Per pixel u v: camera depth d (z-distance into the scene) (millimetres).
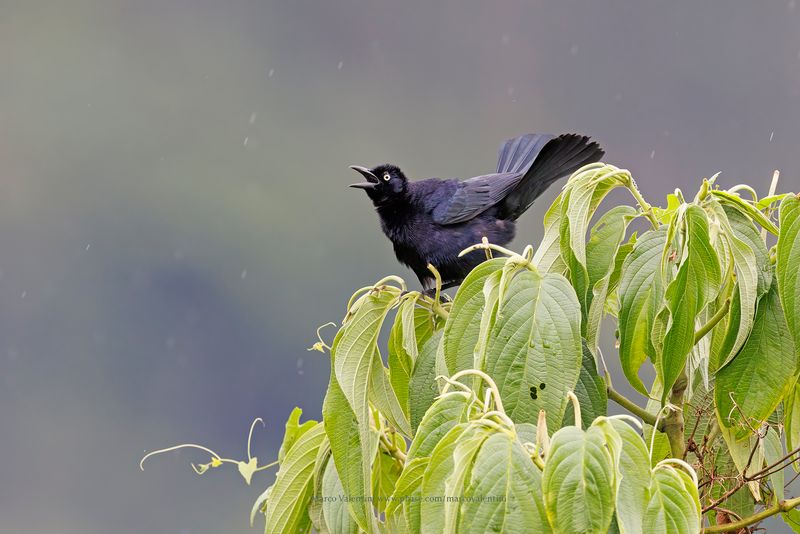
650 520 2746
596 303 3527
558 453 2721
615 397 3707
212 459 4176
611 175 3559
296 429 4148
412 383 3635
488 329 3279
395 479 4008
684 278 3293
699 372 3998
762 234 3668
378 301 3740
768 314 3494
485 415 2855
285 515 3885
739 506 3930
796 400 3666
